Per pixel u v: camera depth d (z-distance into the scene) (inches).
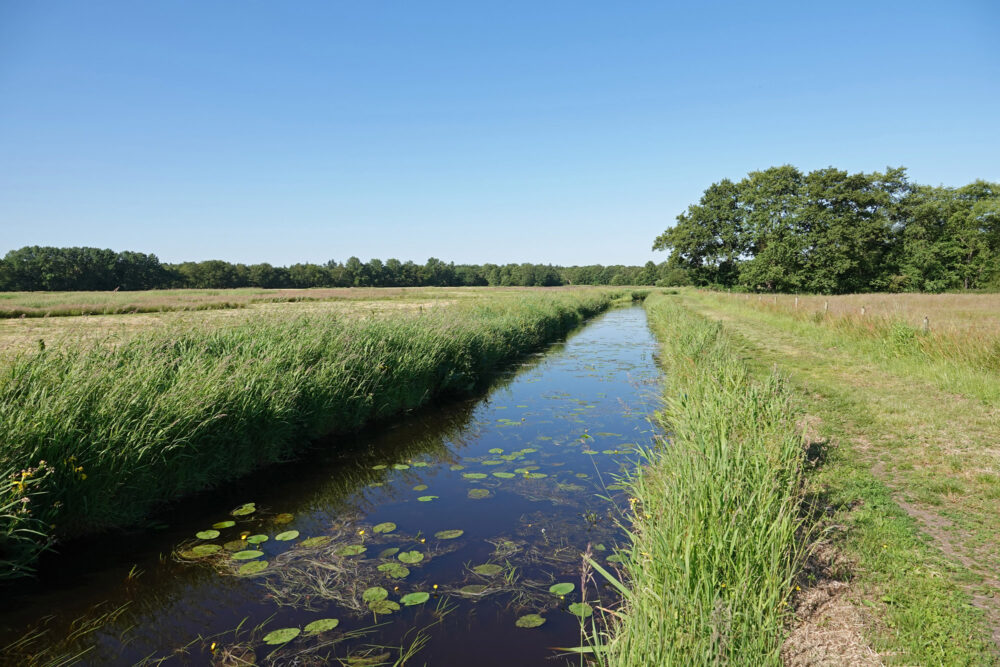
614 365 514.0
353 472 236.2
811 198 1768.0
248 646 117.9
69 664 111.8
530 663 111.1
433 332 404.5
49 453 157.8
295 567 153.3
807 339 587.2
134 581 146.0
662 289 3161.9
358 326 368.8
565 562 155.6
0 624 125.9
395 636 121.2
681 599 100.2
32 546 144.7
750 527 119.6
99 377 195.8
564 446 271.9
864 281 1743.4
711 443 171.6
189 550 162.2
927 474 189.5
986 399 289.3
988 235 1776.6
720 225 2082.9
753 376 364.5
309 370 274.5
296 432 262.8
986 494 171.2
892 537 144.2
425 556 159.9
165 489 195.6
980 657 96.0
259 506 198.7
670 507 134.0
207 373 233.8
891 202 1830.7
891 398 300.0
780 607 106.8
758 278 1737.2
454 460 252.4
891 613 111.4
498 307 809.5
